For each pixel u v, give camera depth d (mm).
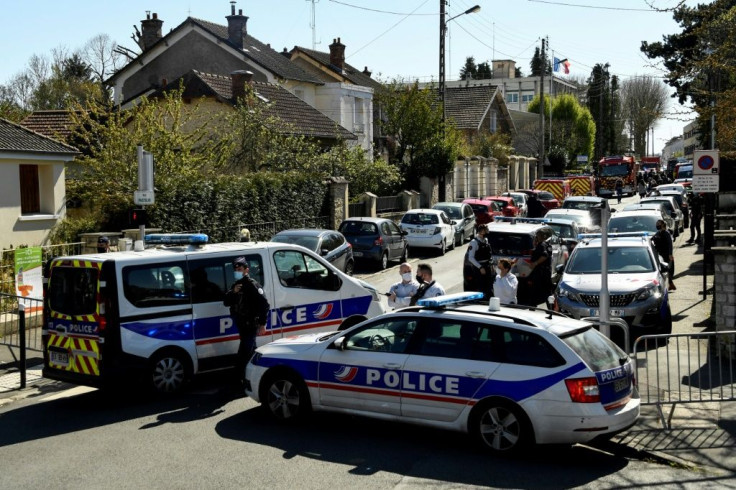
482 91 59406
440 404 8117
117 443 8469
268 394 9266
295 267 12062
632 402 8062
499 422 7848
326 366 8820
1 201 17766
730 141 15391
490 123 61125
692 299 16609
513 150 62688
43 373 10562
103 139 25094
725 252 11359
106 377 9992
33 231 18688
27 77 69438
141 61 42250
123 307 10094
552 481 7219
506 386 7766
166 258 10617
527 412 7652
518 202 38969
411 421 8312
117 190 20938
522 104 111875
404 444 8328
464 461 7762
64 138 27328
